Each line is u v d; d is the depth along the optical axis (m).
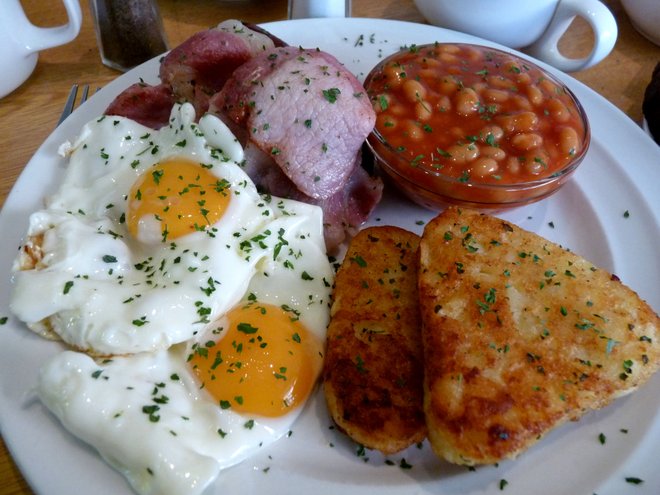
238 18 0.31
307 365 0.17
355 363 0.16
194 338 0.16
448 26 0.30
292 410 0.16
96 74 0.28
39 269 0.16
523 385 0.15
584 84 0.28
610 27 0.26
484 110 0.22
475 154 0.20
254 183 0.21
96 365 0.15
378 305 0.18
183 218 0.18
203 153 0.19
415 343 0.17
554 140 0.21
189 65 0.22
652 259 0.20
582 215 0.22
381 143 0.21
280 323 0.17
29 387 0.15
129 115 0.23
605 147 0.24
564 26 0.28
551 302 0.16
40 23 0.29
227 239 0.18
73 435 0.14
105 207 0.19
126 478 0.14
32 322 0.16
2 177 0.23
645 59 0.30
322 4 0.29
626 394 0.16
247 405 0.16
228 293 0.17
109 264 0.17
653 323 0.16
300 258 0.19
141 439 0.14
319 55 0.21
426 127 0.21
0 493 0.15
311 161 0.20
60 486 0.14
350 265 0.19
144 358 0.16
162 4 0.32
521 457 0.15
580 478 0.15
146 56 0.28
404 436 0.15
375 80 0.23
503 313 0.16
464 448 0.14
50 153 0.21
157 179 0.18
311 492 0.15
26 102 0.26
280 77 0.20
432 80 0.22
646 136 0.24
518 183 0.20
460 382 0.14
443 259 0.17
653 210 0.22
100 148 0.20
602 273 0.17
